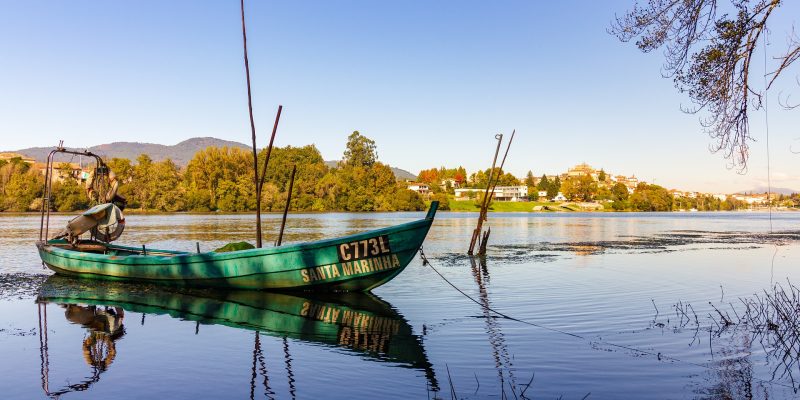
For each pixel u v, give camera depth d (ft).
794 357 29.50
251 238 122.62
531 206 579.89
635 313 42.22
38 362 29.63
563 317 40.93
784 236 148.15
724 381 25.68
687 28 38.37
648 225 226.17
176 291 54.34
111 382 26.23
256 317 41.73
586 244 115.65
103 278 60.80
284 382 26.04
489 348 32.01
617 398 23.62
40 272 67.77
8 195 312.50
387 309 44.68
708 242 123.03
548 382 25.75
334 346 32.76
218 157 393.29
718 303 46.60
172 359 30.01
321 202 419.54
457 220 270.87
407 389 24.93
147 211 361.51
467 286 56.39
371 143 577.43
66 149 69.15
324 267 51.06
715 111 38.55
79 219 63.05
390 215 344.08
